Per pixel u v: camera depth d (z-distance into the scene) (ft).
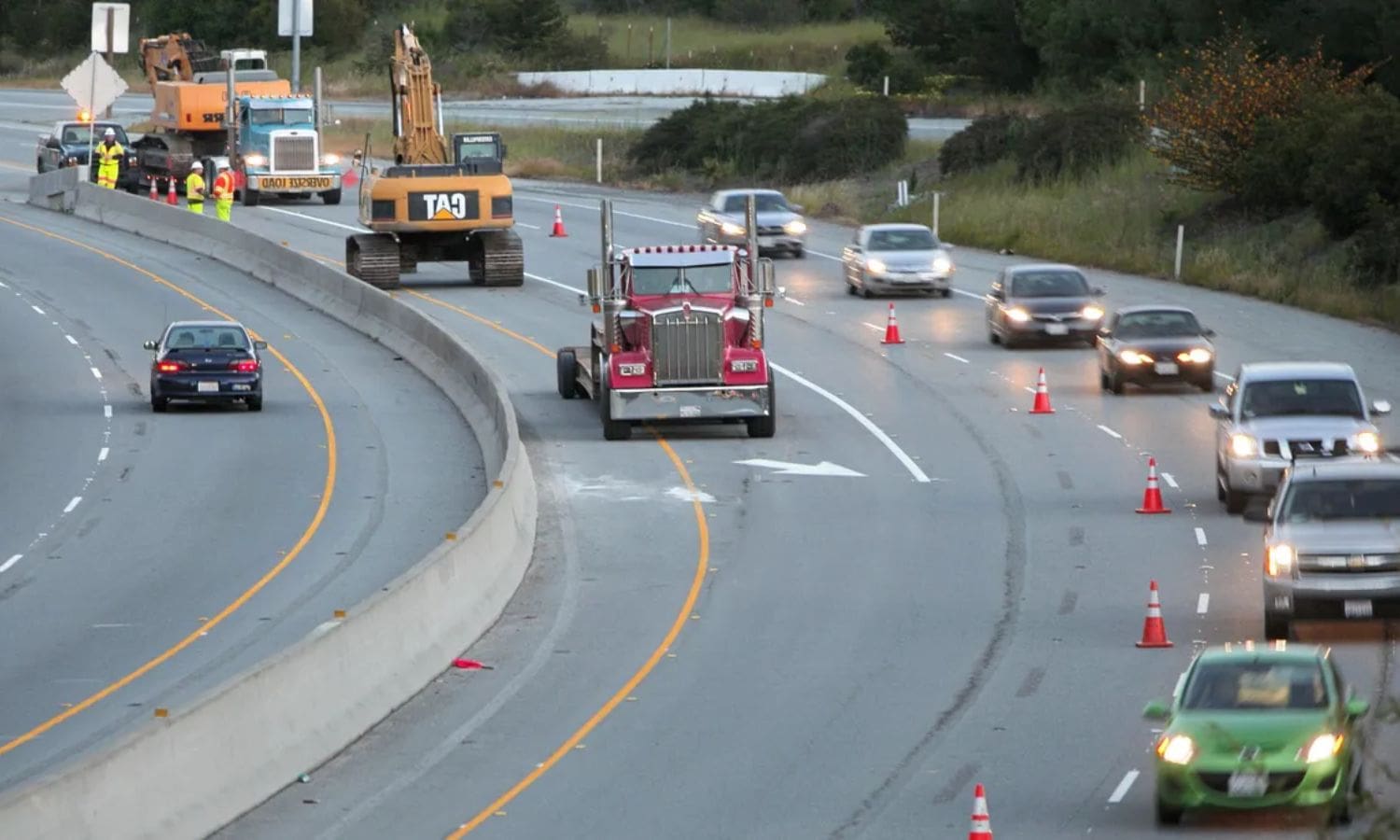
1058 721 244.63
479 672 274.57
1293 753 194.70
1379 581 271.90
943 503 383.65
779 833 203.10
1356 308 600.39
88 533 377.91
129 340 620.49
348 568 343.67
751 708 254.27
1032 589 317.42
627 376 447.42
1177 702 205.98
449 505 397.80
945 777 222.48
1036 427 455.63
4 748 244.42
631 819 208.64
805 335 591.37
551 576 333.21
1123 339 492.13
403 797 217.15
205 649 291.79
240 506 399.65
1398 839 172.24
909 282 644.27
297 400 522.47
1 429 488.02
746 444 446.19
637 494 396.78
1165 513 368.89
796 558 342.64
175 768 197.98
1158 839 196.03
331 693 238.68
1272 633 277.85
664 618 304.50
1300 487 287.89
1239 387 375.86
